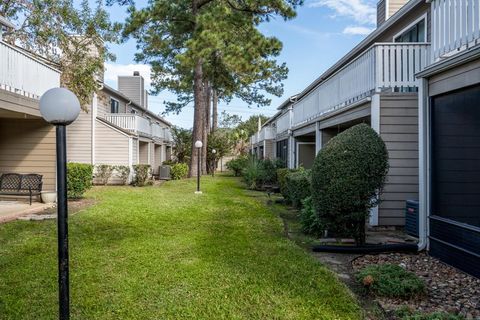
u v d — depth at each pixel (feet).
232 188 48.75
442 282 13.42
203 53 49.01
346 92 27.86
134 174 53.67
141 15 48.80
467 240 14.44
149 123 69.77
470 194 14.35
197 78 62.23
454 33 15.37
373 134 17.47
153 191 43.50
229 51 50.85
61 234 8.94
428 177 17.24
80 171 34.68
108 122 54.29
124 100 71.77
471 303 11.45
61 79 44.24
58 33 43.29
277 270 14.26
